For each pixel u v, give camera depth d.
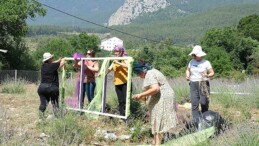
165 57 53.31
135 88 11.52
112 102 11.25
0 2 34.94
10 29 36.97
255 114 10.98
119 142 8.07
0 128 7.07
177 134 7.54
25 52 41.75
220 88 14.30
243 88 14.01
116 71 9.93
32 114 10.84
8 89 19.59
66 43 61.00
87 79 10.85
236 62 59.03
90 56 10.99
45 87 10.02
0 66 38.91
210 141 6.88
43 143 7.11
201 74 9.41
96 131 8.87
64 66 11.22
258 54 57.00
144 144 8.20
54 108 9.57
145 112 9.81
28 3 35.88
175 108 7.84
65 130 7.93
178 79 17.20
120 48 9.99
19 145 6.62
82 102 10.82
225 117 9.38
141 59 7.82
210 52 48.38
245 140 6.37
